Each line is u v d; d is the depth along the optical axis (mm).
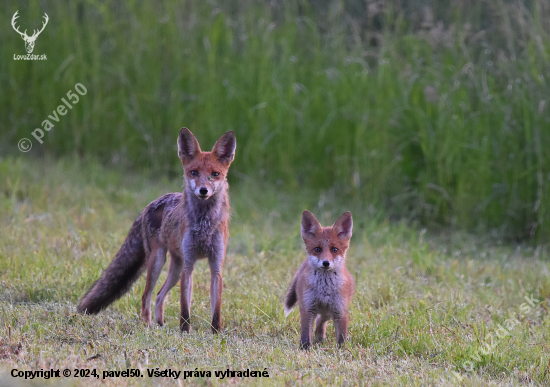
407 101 15641
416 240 13469
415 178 15531
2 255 9516
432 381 6059
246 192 15391
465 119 15164
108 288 8297
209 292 8945
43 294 8469
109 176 15977
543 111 13938
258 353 6633
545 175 13812
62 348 6273
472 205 14391
